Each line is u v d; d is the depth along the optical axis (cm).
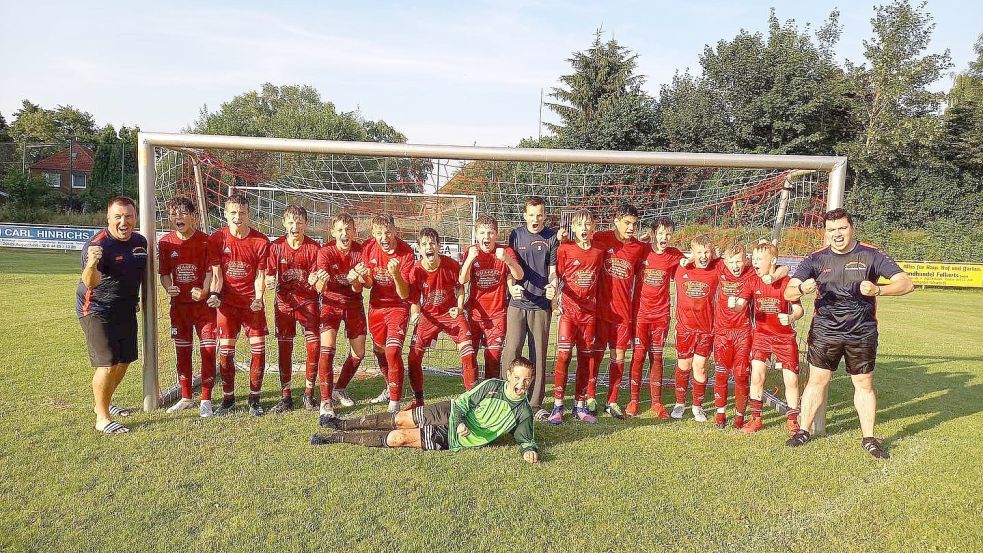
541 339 499
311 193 1345
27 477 349
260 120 4556
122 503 319
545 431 464
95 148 5259
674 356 798
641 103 2858
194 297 465
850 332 430
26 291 1117
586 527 305
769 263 471
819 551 291
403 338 487
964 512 332
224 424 454
